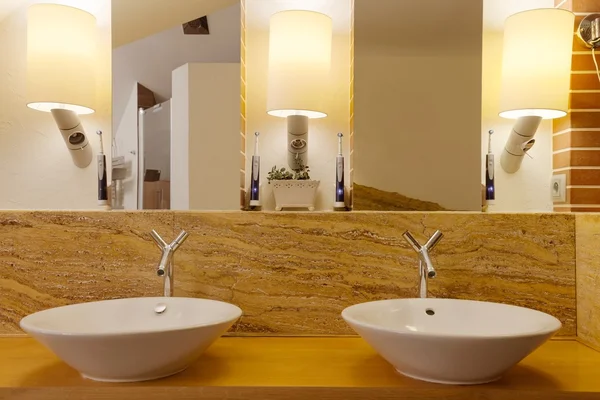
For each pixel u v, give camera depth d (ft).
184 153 5.06
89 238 4.69
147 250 4.68
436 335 2.93
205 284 4.66
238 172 5.05
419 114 5.00
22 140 5.07
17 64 5.06
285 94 4.99
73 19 4.97
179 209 5.05
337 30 5.16
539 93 4.89
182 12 5.18
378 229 4.65
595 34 4.89
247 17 5.19
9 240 4.68
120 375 3.28
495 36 5.09
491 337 2.90
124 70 5.11
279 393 3.22
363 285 4.64
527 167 5.12
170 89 5.09
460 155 4.99
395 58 5.01
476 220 4.67
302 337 4.60
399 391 3.21
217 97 5.07
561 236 4.66
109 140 5.10
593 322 4.28
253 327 4.66
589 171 4.93
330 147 5.13
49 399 3.19
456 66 5.02
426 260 4.20
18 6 5.05
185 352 3.26
